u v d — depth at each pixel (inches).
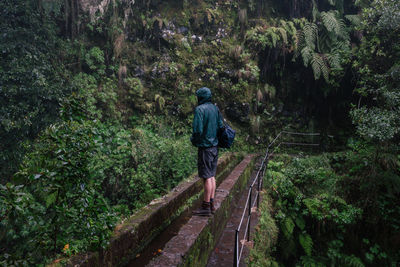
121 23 410.9
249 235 165.9
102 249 94.7
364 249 324.2
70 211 85.8
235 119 453.4
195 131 136.8
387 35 347.6
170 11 449.4
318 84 479.8
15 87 285.0
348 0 483.8
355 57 423.2
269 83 481.4
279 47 455.2
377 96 325.7
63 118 94.2
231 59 452.1
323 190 331.3
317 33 434.0
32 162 86.5
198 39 454.9
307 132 481.1
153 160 285.0
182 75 431.2
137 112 398.9
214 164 144.6
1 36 296.4
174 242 108.8
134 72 413.1
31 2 331.3
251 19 475.8
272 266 182.2
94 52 379.2
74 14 382.6
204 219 137.4
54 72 333.1
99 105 370.9
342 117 481.7
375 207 323.9
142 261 117.6
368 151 343.6
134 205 244.1
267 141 463.8
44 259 86.0
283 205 309.6
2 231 158.9
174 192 185.0
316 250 321.1
